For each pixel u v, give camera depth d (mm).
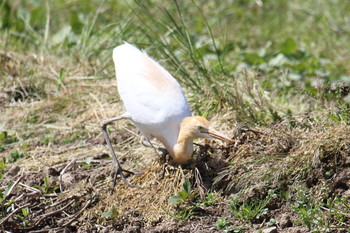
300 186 8719
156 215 8531
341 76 13375
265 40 16578
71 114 12047
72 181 9523
